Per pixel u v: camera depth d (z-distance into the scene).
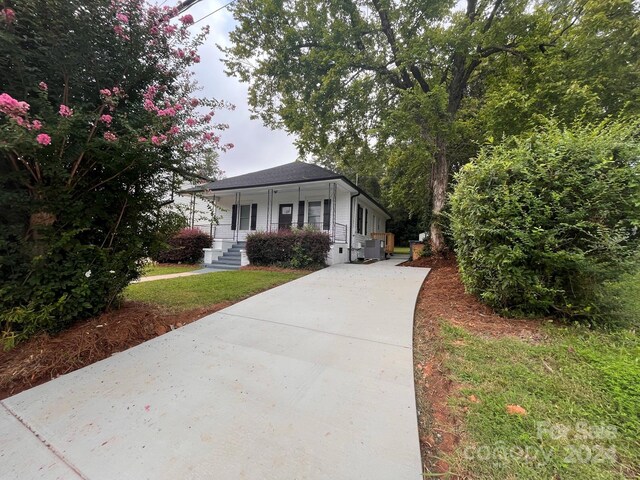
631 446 1.48
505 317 3.42
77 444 1.62
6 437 1.69
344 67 8.44
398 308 4.23
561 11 8.52
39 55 2.61
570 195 3.04
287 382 2.27
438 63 8.64
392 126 8.64
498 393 1.96
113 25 2.96
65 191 2.93
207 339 3.17
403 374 2.37
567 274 3.15
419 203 13.98
